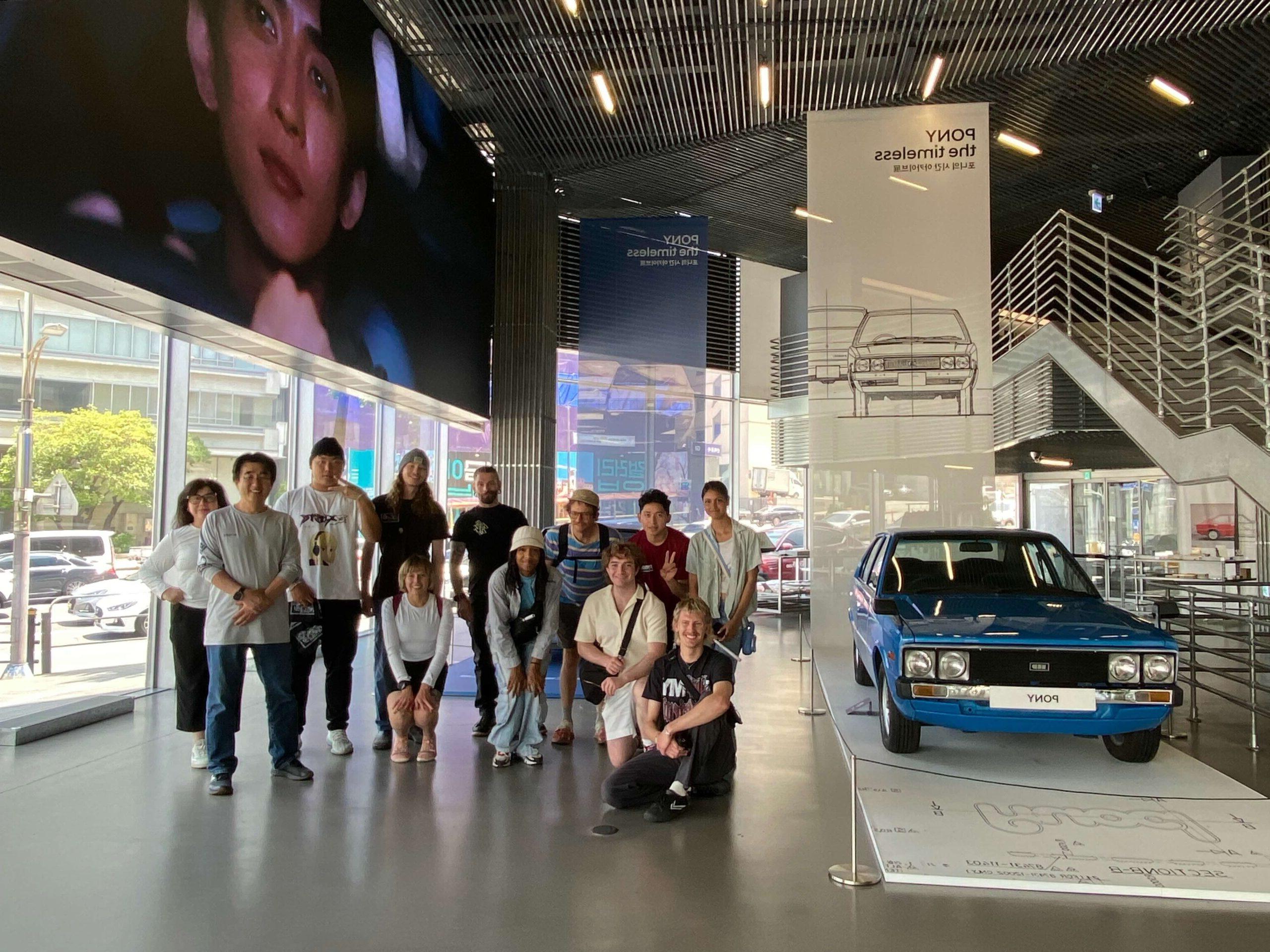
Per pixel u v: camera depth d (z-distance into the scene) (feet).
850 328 29.09
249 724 20.42
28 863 11.98
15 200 13.64
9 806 14.35
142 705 22.29
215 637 15.23
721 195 42.32
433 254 30.99
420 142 29.84
